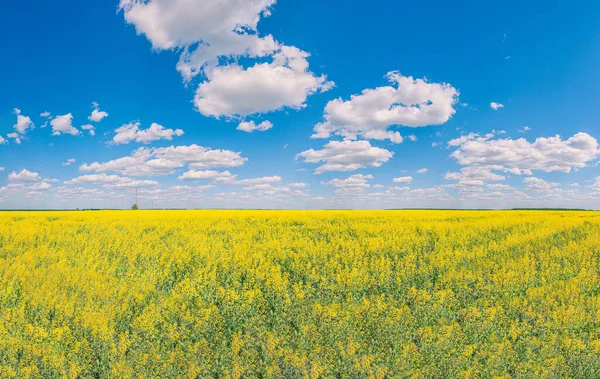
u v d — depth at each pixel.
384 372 6.49
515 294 9.89
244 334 7.83
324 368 6.55
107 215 28.59
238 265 11.71
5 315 8.02
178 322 8.33
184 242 15.46
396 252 13.42
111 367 6.45
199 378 6.39
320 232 17.62
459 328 7.71
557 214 31.72
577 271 11.83
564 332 7.54
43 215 28.66
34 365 6.37
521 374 6.39
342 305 9.04
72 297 8.71
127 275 11.26
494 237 16.77
